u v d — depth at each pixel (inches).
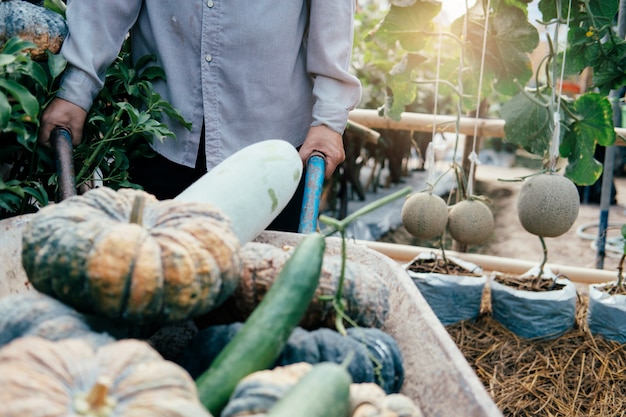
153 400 29.2
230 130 76.3
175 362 42.8
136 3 72.9
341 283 40.9
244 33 72.6
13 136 64.0
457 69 114.9
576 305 111.0
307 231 61.4
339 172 189.2
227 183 52.4
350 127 126.9
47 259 37.3
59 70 64.6
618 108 126.6
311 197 63.9
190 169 78.7
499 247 196.1
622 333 99.5
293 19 73.3
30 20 63.9
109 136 70.0
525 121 107.3
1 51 61.1
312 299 42.6
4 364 29.2
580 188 251.6
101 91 73.4
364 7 252.1
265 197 53.7
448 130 117.5
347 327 44.1
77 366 30.1
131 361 31.1
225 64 73.9
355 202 222.4
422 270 106.8
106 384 28.2
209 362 39.7
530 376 94.0
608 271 114.1
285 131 78.0
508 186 262.7
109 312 36.7
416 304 45.5
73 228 37.9
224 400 35.3
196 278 37.7
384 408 33.5
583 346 99.7
